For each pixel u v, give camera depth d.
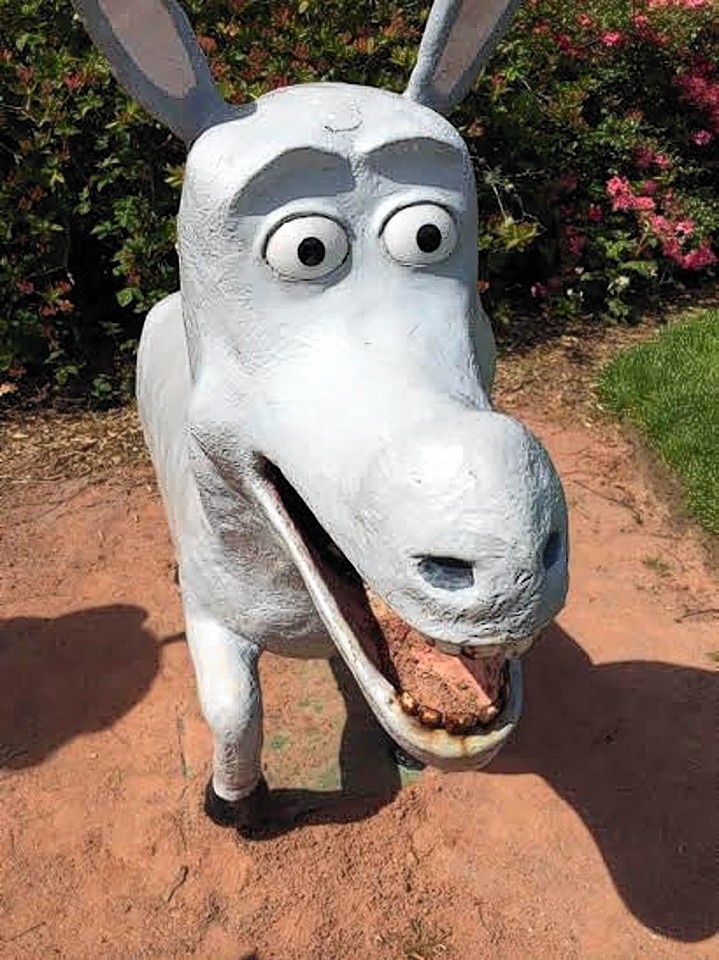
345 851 2.39
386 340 1.50
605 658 2.94
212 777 2.47
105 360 4.47
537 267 5.18
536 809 2.49
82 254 4.61
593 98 5.38
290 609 1.96
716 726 2.73
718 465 3.66
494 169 4.75
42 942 2.21
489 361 1.92
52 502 3.57
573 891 2.32
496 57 4.70
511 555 1.21
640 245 5.06
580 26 5.27
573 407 4.25
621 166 5.30
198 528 1.98
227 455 1.63
